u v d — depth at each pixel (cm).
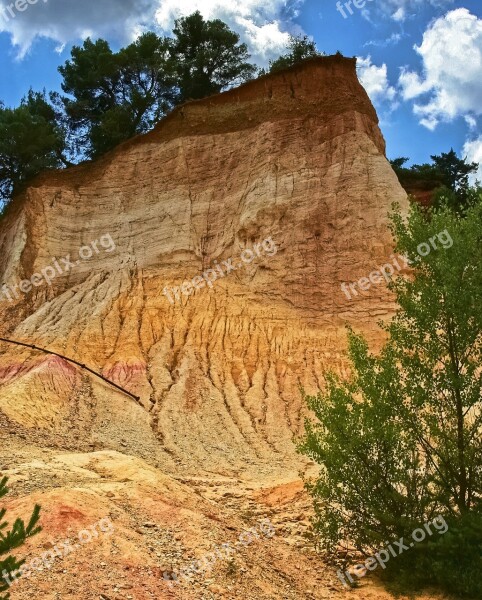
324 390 2680
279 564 1347
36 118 4631
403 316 1645
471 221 1634
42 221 3775
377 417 1483
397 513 1445
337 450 1477
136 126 4756
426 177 5031
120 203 3788
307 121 3706
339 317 3011
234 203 3556
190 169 3781
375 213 3256
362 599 1287
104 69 4872
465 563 1323
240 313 3047
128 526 1223
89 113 5022
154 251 3478
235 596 1131
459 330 1544
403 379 1559
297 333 2964
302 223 3316
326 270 3159
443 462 1473
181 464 2167
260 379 2756
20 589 965
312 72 3912
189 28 5322
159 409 2519
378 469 1467
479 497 1459
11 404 2317
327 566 1432
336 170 3456
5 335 3192
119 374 2727
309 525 1639
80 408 2461
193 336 2952
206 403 2583
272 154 3603
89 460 1653
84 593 994
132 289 3272
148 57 4984
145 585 1063
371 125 3741
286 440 2431
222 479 2044
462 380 1483
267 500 1845
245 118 3897
